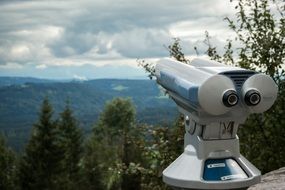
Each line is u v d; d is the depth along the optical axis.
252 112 2.46
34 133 48.72
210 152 2.53
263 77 2.41
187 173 2.52
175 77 2.63
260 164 7.94
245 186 2.47
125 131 8.88
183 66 2.65
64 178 48.66
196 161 2.54
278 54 8.09
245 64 8.28
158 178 8.32
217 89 2.36
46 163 48.09
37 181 47.34
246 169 2.51
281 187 4.58
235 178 2.47
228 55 8.77
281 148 7.94
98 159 51.19
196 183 2.47
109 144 54.44
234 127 2.53
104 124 70.31
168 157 8.28
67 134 54.75
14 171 49.12
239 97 2.43
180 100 2.63
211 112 2.39
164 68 2.85
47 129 48.59
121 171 8.57
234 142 2.55
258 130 7.99
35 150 48.03
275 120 7.86
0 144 55.34
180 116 8.29
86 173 51.56
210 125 2.50
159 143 8.33
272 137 7.93
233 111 2.46
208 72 2.44
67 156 53.28
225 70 2.41
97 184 50.31
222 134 2.54
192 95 2.41
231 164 2.52
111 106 71.56
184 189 2.53
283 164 7.87
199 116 2.48
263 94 2.42
